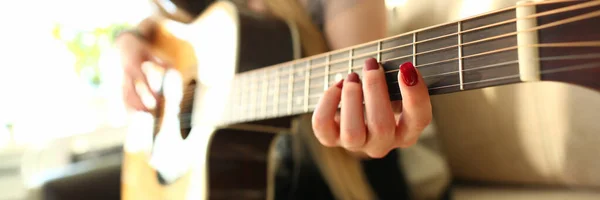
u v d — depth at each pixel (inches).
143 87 37.7
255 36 29.0
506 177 26.9
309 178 34.1
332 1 29.9
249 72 27.0
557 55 16.7
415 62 19.6
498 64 17.7
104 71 63.3
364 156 31.5
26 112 62.7
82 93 64.4
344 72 21.8
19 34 63.0
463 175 28.6
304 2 32.8
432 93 19.2
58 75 64.5
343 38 29.2
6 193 56.5
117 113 61.5
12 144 59.9
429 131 28.9
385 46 20.5
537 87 25.5
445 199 28.3
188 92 32.5
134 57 38.7
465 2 26.2
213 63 30.8
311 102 23.4
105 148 50.2
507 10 17.6
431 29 19.2
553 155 25.2
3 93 61.7
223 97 28.9
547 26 16.8
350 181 31.2
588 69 16.3
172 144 33.2
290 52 28.9
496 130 27.0
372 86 19.8
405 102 19.3
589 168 24.1
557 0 16.6
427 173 29.2
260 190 30.1
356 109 20.3
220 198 29.3
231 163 29.5
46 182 40.2
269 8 31.4
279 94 25.0
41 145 54.2
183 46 34.7
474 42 18.2
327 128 21.5
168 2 40.9
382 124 20.0
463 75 18.5
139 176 37.0
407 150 29.8
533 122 25.7
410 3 29.1
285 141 35.2
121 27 62.7
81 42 62.3
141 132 37.3
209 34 31.8
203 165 29.3
